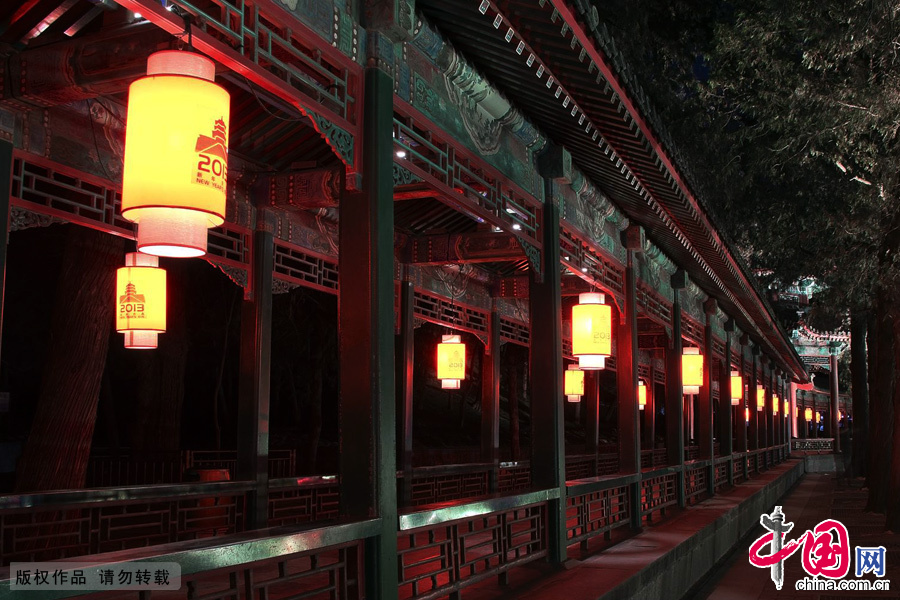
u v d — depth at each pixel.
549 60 6.35
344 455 4.97
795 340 42.34
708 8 21.39
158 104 3.38
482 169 6.99
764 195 23.48
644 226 11.54
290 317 19.92
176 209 3.39
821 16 15.39
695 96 23.22
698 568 10.54
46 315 21.88
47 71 5.30
